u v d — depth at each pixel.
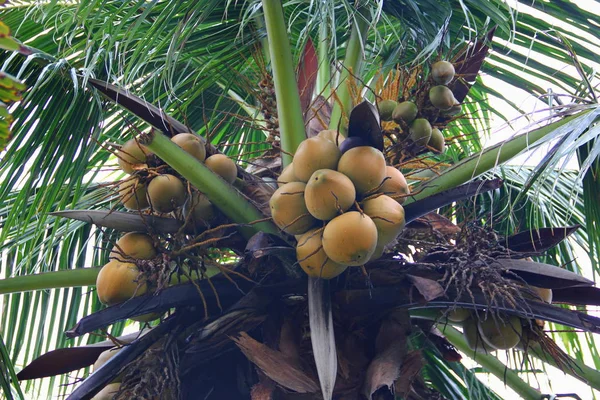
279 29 3.24
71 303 4.28
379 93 3.69
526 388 3.50
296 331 2.97
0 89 1.93
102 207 4.24
